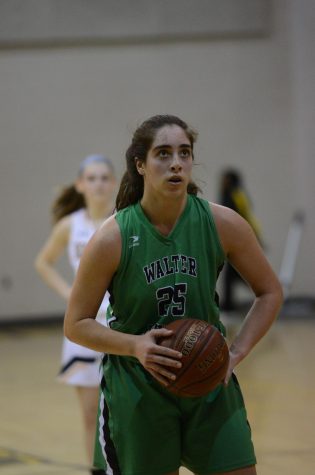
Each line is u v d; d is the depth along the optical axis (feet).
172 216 23.27
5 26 100.27
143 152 22.94
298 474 38.11
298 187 111.14
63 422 51.34
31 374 69.26
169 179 22.44
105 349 23.04
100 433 24.41
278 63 110.42
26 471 40.09
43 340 89.51
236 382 24.35
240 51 109.50
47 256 44.62
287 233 111.14
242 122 109.81
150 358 21.88
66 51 103.60
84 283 23.32
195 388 22.13
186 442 23.95
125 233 23.13
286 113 110.83
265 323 24.21
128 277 23.22
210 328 22.49
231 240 23.68
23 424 51.13
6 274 101.40
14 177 101.76
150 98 106.93
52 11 101.60
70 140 103.81
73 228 42.91
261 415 51.16
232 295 100.53
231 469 23.35
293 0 109.09
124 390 23.89
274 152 110.73
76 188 43.65
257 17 109.19
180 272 23.15
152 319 23.47
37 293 102.37
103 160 42.63
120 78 105.60
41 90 102.73
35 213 102.47
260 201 110.52
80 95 104.17
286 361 70.38
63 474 39.40
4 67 101.55
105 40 104.63
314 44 107.45
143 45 106.42
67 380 38.58
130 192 24.18
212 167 108.99
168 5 105.91
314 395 56.29
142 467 23.62
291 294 110.93
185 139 22.70
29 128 102.37
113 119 105.40
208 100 108.78
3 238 101.40
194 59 108.17
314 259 110.52
